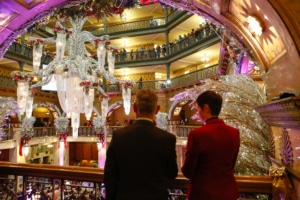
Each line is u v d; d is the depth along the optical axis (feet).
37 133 53.98
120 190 4.31
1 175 8.09
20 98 26.02
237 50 12.92
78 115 34.09
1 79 48.75
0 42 11.50
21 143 47.16
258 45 8.66
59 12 11.98
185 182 6.12
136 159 4.33
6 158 48.03
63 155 58.18
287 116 5.95
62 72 28.55
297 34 5.42
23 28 11.30
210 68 47.55
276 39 6.97
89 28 74.33
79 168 7.08
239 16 8.75
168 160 4.44
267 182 6.06
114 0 11.27
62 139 57.98
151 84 63.00
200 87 11.73
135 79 72.84
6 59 52.80
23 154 47.50
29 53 57.62
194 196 4.77
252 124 10.26
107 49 31.30
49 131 58.80
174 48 59.82
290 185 5.94
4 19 10.39
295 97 4.84
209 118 5.11
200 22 57.26
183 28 61.36
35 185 7.58
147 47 71.31
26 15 10.61
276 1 5.28
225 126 5.03
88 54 31.65
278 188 5.83
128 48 73.26
